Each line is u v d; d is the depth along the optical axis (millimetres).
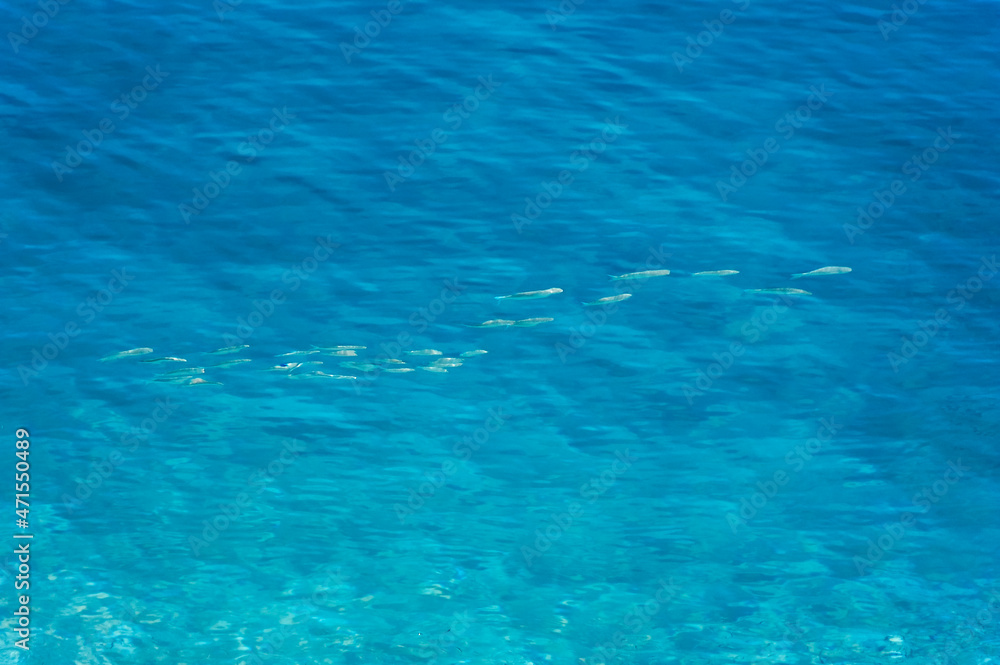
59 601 21641
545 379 26797
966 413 25766
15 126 33062
